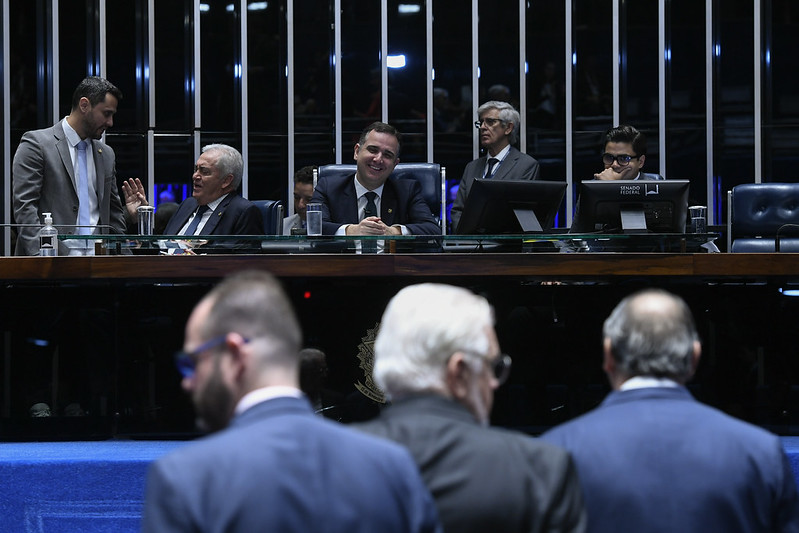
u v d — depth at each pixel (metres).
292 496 2.61
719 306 7.35
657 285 7.34
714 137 15.55
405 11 15.74
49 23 15.41
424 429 3.22
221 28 15.60
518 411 7.31
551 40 15.76
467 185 12.35
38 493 6.37
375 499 2.67
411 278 7.28
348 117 15.69
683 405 3.77
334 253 7.25
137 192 10.58
